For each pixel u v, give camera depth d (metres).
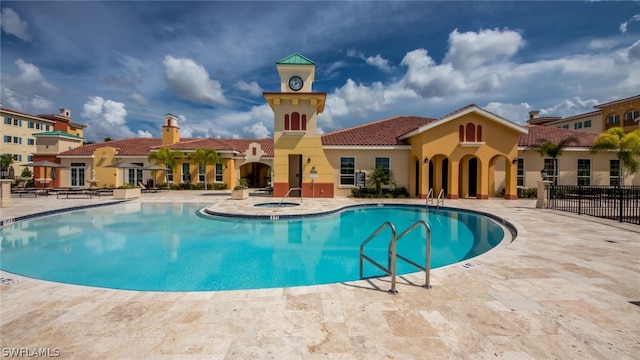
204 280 6.21
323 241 9.50
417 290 4.47
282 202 16.91
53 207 14.73
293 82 19.59
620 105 35.41
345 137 22.36
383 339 3.14
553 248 6.98
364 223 12.46
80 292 4.34
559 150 20.23
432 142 19.31
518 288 4.55
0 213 12.76
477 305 3.96
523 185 21.75
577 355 2.87
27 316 3.63
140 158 31.62
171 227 11.26
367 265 7.27
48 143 30.98
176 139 34.25
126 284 5.98
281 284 6.02
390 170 21.19
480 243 9.51
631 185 21.36
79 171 31.22
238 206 15.23
